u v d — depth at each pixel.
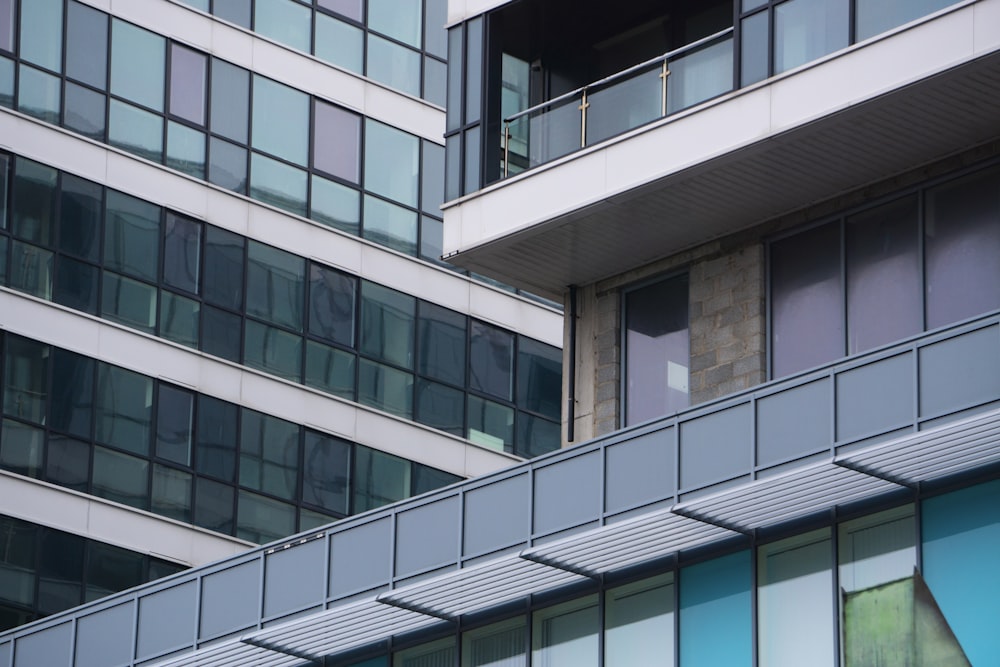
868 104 57.28
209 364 99.62
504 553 60.09
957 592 52.34
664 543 57.38
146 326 98.31
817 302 61.03
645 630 57.97
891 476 53.28
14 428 93.94
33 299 95.38
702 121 60.97
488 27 67.75
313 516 100.88
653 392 64.19
